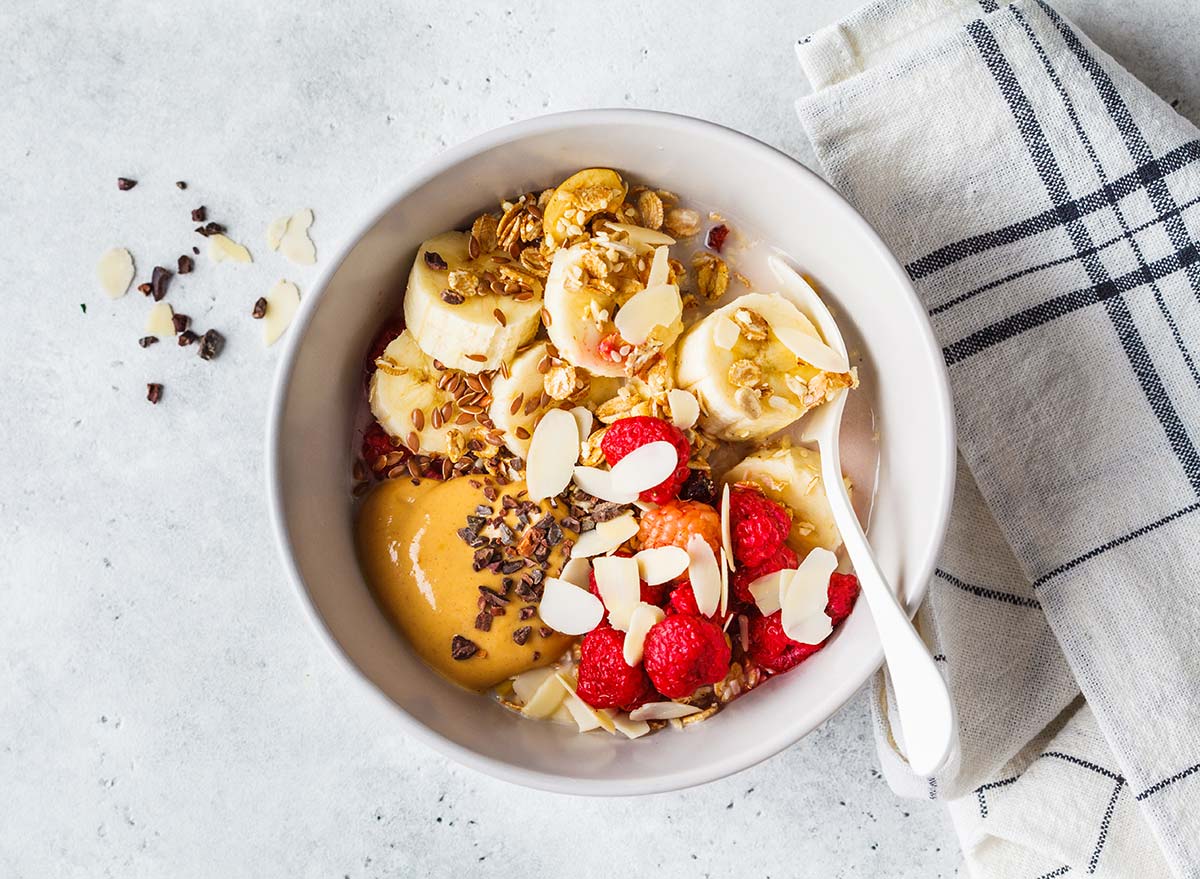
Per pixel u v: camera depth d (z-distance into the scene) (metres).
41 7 0.41
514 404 0.38
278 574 0.42
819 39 0.38
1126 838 0.39
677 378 0.38
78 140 0.41
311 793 0.42
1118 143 0.38
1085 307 0.38
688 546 0.37
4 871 0.42
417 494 0.38
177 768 0.42
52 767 0.42
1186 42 0.40
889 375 0.38
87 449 0.42
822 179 0.36
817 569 0.37
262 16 0.41
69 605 0.42
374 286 0.38
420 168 0.36
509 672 0.38
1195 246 0.38
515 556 0.38
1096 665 0.38
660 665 0.36
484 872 0.42
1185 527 0.38
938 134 0.38
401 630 0.39
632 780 0.36
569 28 0.41
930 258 0.38
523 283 0.37
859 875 0.42
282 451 0.36
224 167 0.41
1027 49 0.38
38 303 0.42
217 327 0.42
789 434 0.39
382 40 0.41
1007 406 0.38
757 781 0.42
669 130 0.36
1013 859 0.40
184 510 0.42
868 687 0.41
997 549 0.40
